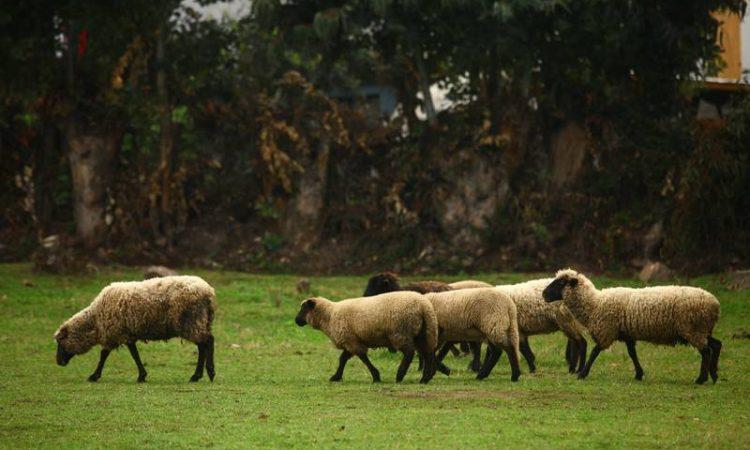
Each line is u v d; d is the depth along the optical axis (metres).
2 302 26.03
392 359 19.48
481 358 19.66
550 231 34.34
